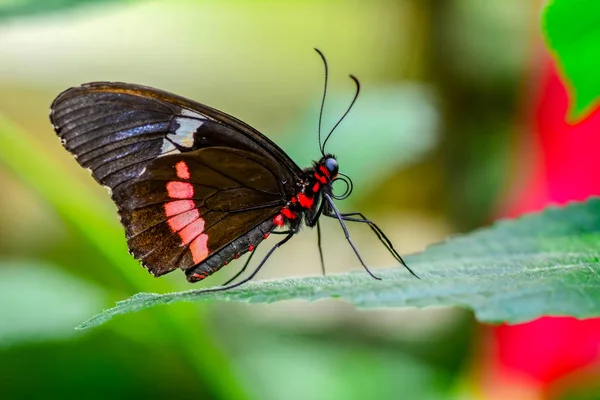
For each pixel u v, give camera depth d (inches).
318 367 18.3
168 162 15.1
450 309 20.2
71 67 29.1
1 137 15.5
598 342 15.6
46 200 15.7
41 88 27.9
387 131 16.8
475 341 17.0
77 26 29.1
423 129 16.9
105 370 17.4
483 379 16.3
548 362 15.7
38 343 16.9
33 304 16.9
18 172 15.6
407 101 17.0
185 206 15.2
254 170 15.4
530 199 15.8
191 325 15.8
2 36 28.4
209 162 15.2
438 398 18.0
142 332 16.5
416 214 23.1
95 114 14.8
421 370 18.4
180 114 15.1
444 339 19.8
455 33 21.3
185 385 17.4
